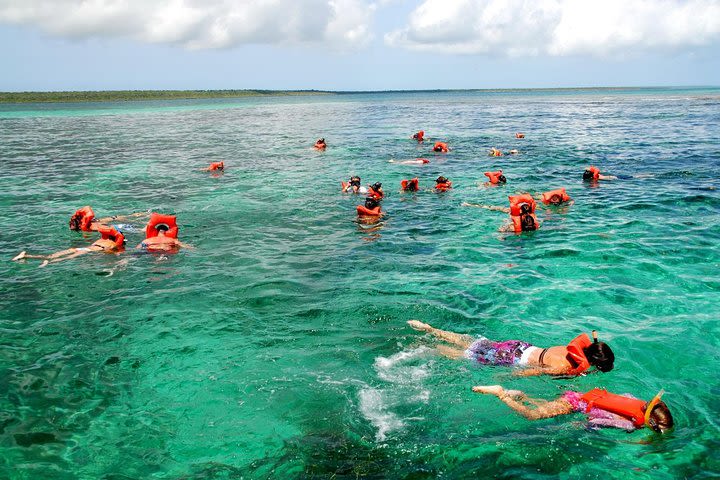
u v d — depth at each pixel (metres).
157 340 7.20
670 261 9.71
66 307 8.29
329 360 6.65
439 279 9.26
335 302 8.37
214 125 46.12
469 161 22.77
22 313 8.07
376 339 7.18
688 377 6.10
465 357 6.68
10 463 4.85
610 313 7.77
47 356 6.79
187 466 4.82
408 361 6.62
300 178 19.25
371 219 13.34
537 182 17.64
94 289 8.99
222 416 5.54
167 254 10.77
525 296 8.47
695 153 22.77
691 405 5.57
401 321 7.71
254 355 6.79
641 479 4.54
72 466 4.82
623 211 13.36
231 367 6.51
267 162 23.30
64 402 5.80
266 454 4.95
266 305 8.29
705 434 5.08
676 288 8.53
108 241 11.09
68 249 10.98
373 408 5.66
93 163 23.36
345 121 50.06
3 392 5.98
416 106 85.12
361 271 9.73
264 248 11.16
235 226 12.88
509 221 12.91
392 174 19.88
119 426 5.39
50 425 5.41
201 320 7.79
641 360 6.47
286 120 52.66
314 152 26.59
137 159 24.47
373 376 6.29
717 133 30.92
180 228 12.73
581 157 22.78
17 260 10.48
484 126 41.09
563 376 6.18
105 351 6.91
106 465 4.84
